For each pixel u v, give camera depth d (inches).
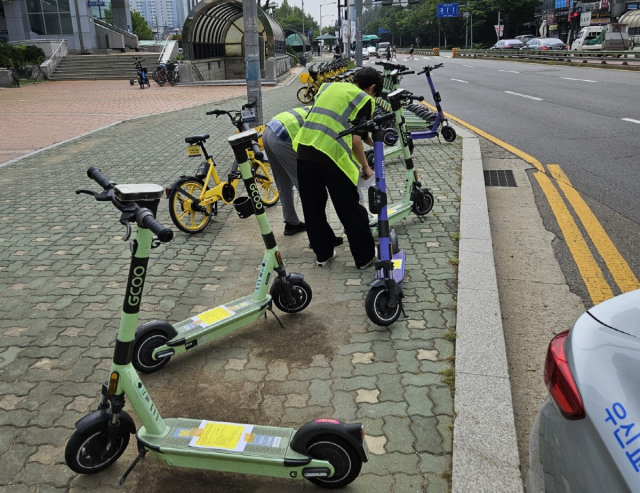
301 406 113.9
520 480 91.1
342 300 158.1
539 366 127.7
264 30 1088.8
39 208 259.3
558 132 413.7
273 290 144.8
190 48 1007.6
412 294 157.6
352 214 168.7
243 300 141.6
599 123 440.1
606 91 652.7
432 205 223.6
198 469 99.7
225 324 132.4
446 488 91.8
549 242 205.9
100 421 93.4
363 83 169.8
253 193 133.5
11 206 263.3
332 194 166.7
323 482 92.9
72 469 94.5
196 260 192.5
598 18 2172.7
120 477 97.7
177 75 968.9
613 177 287.1
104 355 134.9
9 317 154.4
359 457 89.7
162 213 251.6
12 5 1179.3
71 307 159.9
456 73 1085.1
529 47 1800.0
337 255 190.5
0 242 214.5
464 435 100.8
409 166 207.5
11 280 179.3
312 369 126.3
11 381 124.9
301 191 172.1
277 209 249.6
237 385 122.0
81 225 233.9
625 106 522.3
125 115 585.3
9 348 138.4
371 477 94.7
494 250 200.4
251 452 91.3
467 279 160.7
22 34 1197.7
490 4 2807.6
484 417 105.1
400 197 252.8
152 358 124.7
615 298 74.7
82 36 1218.6
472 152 335.9
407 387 117.6
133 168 340.5
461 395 111.3
